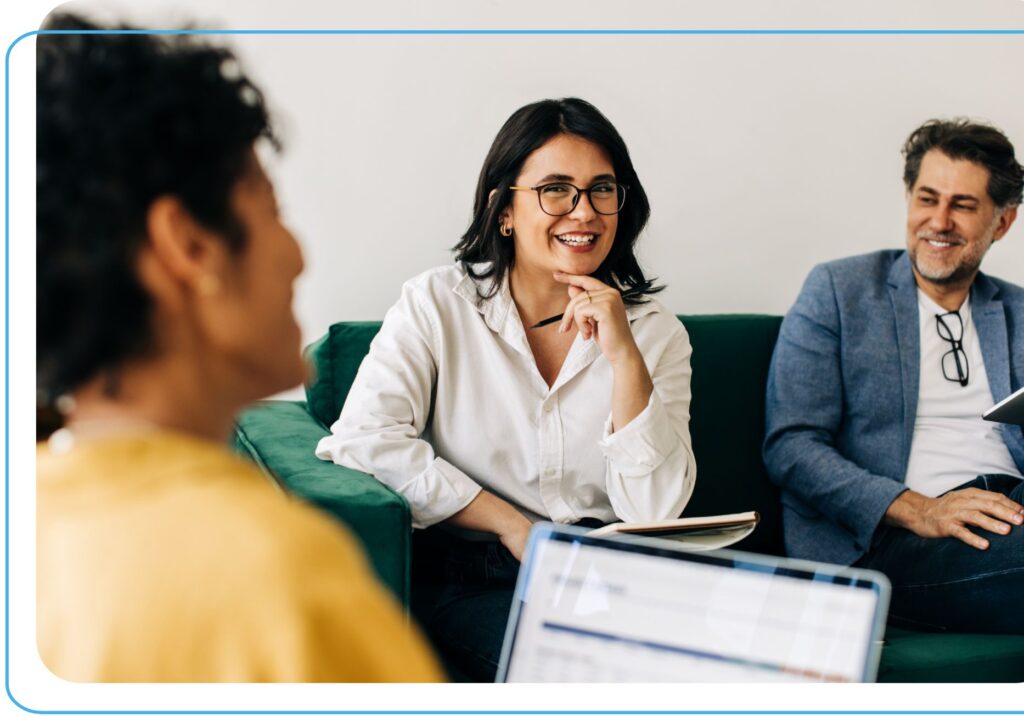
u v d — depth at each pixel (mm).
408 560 1558
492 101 2340
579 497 1932
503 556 1824
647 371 1845
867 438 2211
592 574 814
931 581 1956
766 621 769
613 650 799
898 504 2045
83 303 530
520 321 1934
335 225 2307
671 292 2479
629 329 1856
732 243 2482
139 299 536
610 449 1825
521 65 2352
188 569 470
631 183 1917
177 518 483
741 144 2459
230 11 2234
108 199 531
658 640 788
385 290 2336
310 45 2273
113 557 479
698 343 2219
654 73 2412
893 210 2527
